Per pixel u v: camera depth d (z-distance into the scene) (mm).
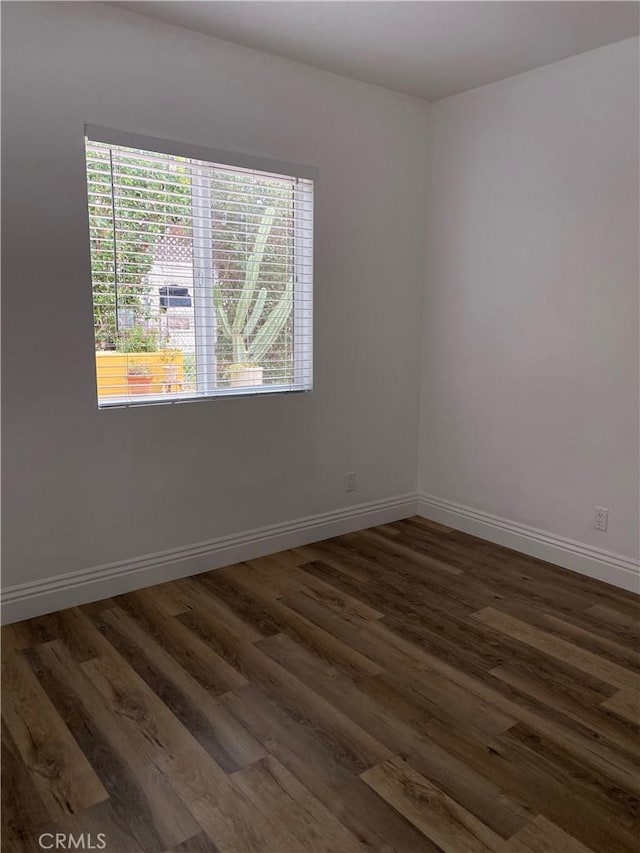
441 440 3949
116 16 2600
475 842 1609
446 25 2688
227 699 2184
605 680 2328
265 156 3111
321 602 2916
